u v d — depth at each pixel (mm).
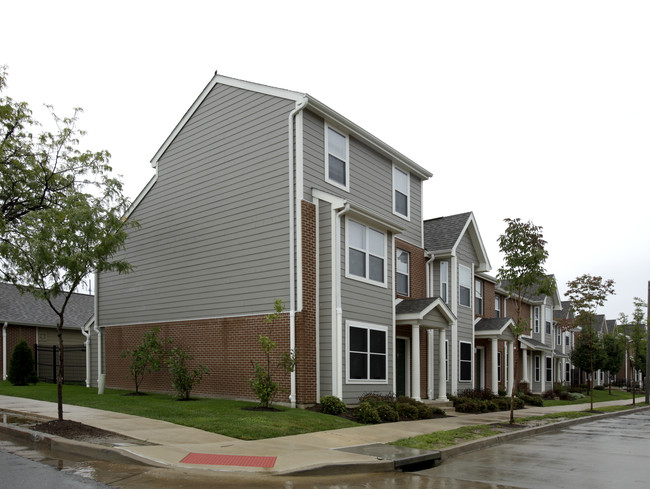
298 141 16062
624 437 14758
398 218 20766
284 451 9797
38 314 30078
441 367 20500
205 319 17812
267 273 16266
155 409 13625
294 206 15914
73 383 26156
